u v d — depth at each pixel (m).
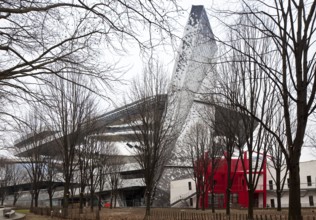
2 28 7.27
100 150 41.97
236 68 14.91
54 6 6.59
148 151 22.83
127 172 72.88
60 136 25.78
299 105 7.39
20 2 6.76
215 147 36.44
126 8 6.70
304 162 63.59
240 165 50.12
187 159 53.00
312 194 61.53
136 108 23.39
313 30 7.44
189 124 39.75
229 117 15.83
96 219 23.69
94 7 6.81
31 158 39.28
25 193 72.00
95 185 54.00
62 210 26.25
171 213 24.38
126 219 24.00
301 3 7.52
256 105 14.05
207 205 52.03
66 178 25.11
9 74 6.85
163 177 67.69
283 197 60.09
